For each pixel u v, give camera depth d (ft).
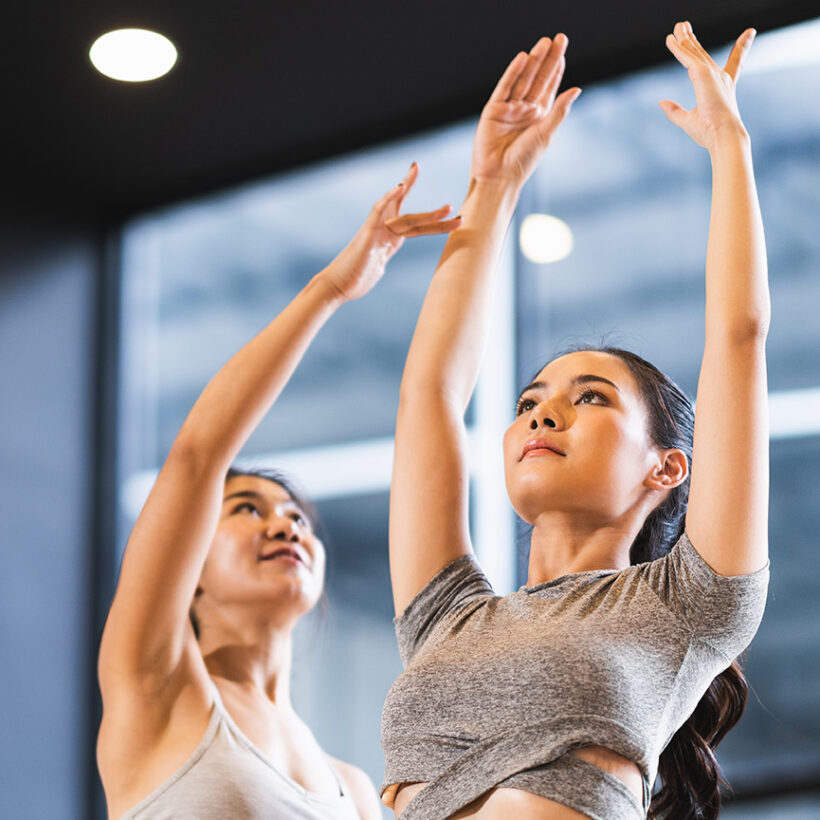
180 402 18.51
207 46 15.96
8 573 17.62
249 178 18.45
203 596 11.45
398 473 8.52
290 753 10.68
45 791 17.31
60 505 18.21
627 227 15.90
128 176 18.71
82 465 18.52
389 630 16.47
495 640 7.23
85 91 16.78
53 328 18.58
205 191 18.81
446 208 9.64
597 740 6.54
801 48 15.30
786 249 15.02
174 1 15.23
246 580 11.30
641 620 7.01
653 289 15.64
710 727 8.26
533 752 6.58
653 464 8.04
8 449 17.90
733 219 7.62
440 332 8.99
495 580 15.40
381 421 17.07
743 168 7.86
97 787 17.76
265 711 10.89
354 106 17.08
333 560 16.83
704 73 8.41
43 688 17.60
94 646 18.21
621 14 15.34
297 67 16.34
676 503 8.41
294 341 9.99
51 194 18.92
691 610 7.02
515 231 16.35
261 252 18.40
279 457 17.43
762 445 7.11
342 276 10.07
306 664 16.47
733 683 8.29
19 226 18.51
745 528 6.99
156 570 9.84
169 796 9.75
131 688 9.98
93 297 19.10
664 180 15.89
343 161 17.90
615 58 16.05
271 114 17.28
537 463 7.85
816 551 14.30
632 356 8.50
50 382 18.42
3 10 15.30
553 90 10.16
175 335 18.75
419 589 8.10
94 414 18.78
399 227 9.91
